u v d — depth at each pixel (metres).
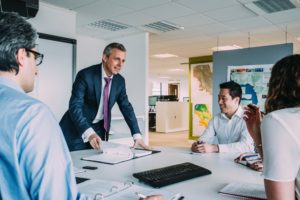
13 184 0.62
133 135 2.38
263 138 0.87
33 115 0.64
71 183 0.67
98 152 2.08
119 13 4.53
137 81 5.82
